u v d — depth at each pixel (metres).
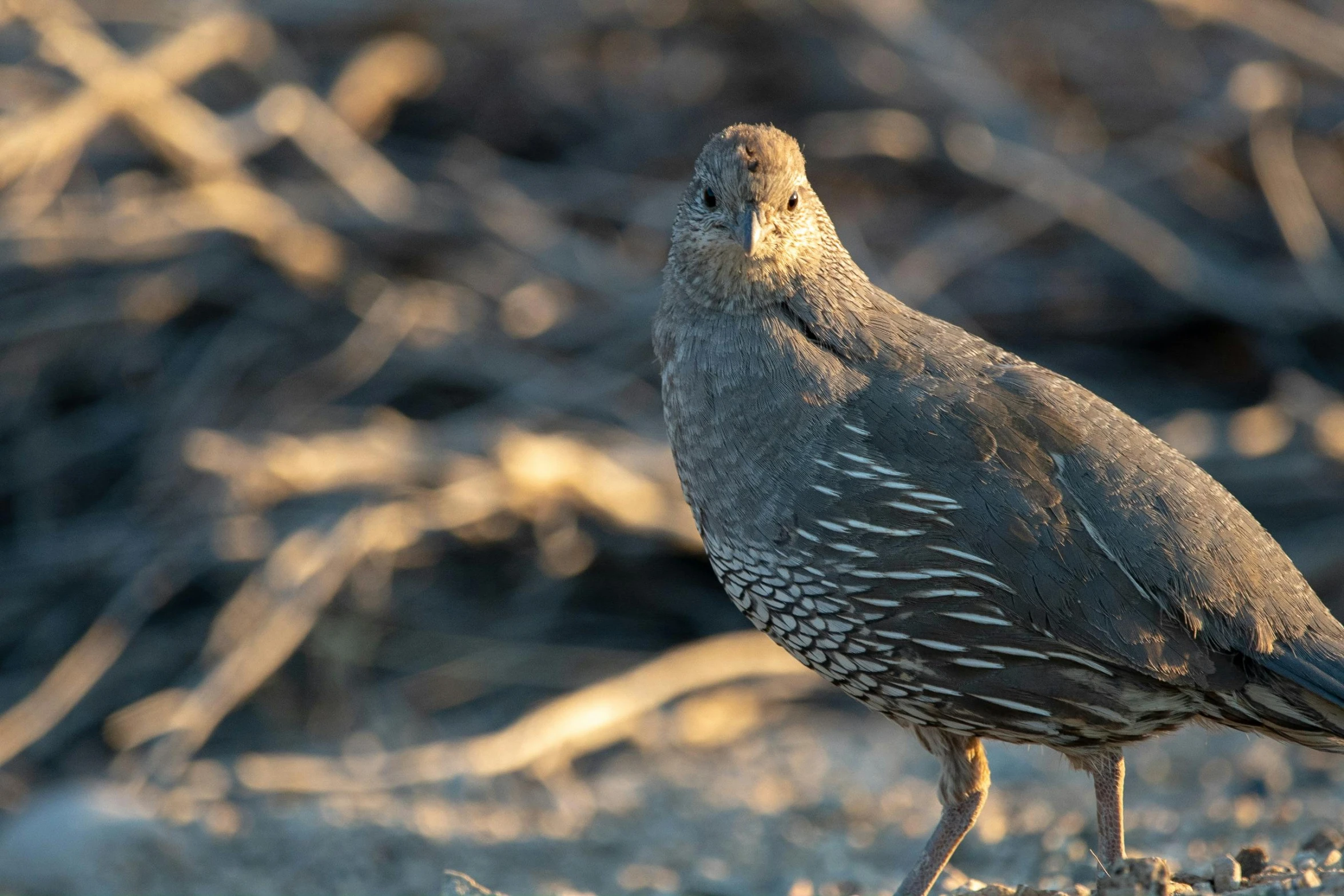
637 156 16.08
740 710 12.47
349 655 12.62
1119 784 6.50
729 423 6.53
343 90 15.05
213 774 11.12
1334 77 14.63
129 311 13.71
